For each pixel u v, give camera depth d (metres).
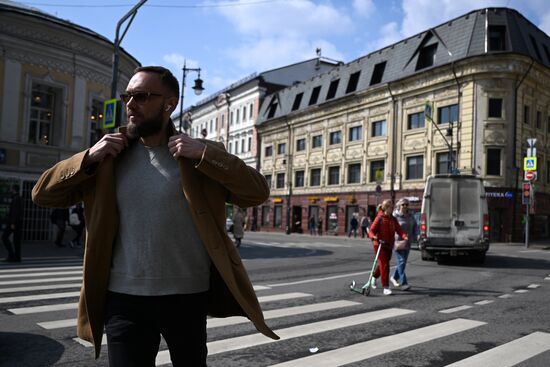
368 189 36.03
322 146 41.62
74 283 8.94
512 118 28.58
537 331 5.90
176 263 2.16
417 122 32.59
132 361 2.06
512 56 28.11
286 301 7.71
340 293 8.61
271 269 12.33
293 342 5.21
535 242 29.03
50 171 2.21
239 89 55.66
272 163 48.66
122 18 13.96
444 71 30.23
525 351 5.01
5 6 18.36
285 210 45.97
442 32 31.88
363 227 34.53
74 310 6.57
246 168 2.21
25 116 18.48
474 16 29.88
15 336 5.22
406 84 33.06
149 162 2.21
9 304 6.98
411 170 32.91
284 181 46.72
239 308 2.34
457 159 29.42
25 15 18.06
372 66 36.81
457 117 29.59
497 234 28.61
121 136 2.18
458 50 29.83
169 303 2.14
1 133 17.78
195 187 2.15
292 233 44.28
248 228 51.88
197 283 2.21
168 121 2.30
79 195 2.35
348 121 38.62
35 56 18.72
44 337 5.19
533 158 25.11
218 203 2.25
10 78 18.00
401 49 34.66
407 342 5.31
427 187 14.88
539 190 31.19
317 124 42.38
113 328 2.11
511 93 28.58
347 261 14.86
